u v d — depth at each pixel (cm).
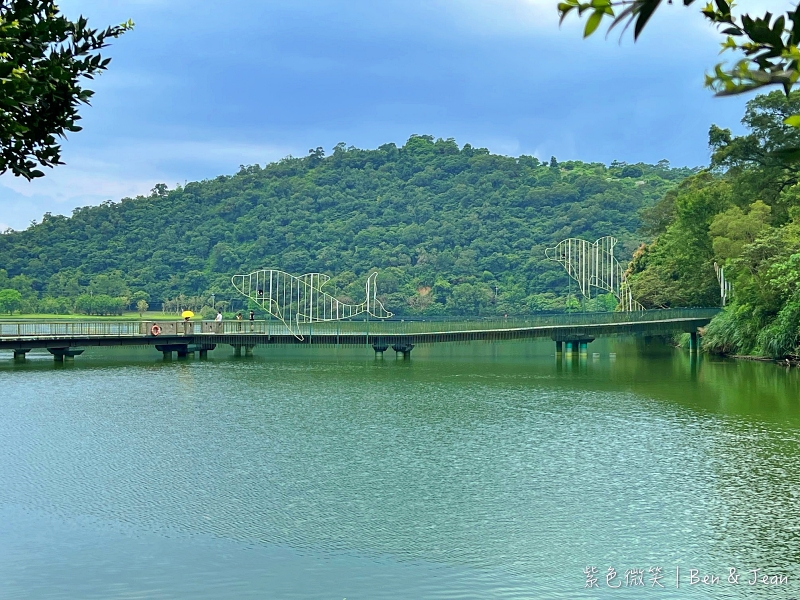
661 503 2484
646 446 3262
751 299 6488
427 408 4275
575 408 4256
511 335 7262
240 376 5750
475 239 16062
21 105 922
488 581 1927
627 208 17062
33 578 1950
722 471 2844
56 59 1008
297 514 2405
